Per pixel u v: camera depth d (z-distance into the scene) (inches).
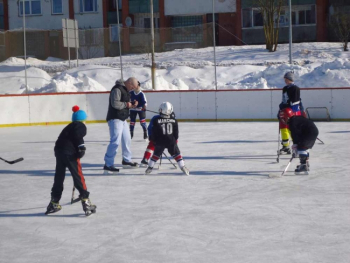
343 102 779.4
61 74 1205.7
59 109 836.6
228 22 1619.1
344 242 235.1
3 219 289.6
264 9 1327.5
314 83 962.1
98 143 600.7
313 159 453.7
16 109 814.5
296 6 1539.1
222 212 290.8
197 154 497.4
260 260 215.0
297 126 382.0
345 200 311.3
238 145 551.2
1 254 232.2
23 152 545.6
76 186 287.6
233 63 1206.9
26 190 363.3
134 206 309.6
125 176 400.2
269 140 583.5
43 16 1784.0
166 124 390.0
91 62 1379.2
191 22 1681.8
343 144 537.3
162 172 411.8
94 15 1754.4
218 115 823.1
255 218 276.8
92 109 844.6
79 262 219.5
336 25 1419.8
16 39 1520.7
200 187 355.9
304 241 237.8
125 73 1167.6
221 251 227.3
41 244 244.7
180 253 226.2
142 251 230.4
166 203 314.5
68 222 279.7
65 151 284.0
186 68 1163.9
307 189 342.0
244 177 386.3
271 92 802.2
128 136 425.7
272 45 1321.4
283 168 417.7
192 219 278.4
